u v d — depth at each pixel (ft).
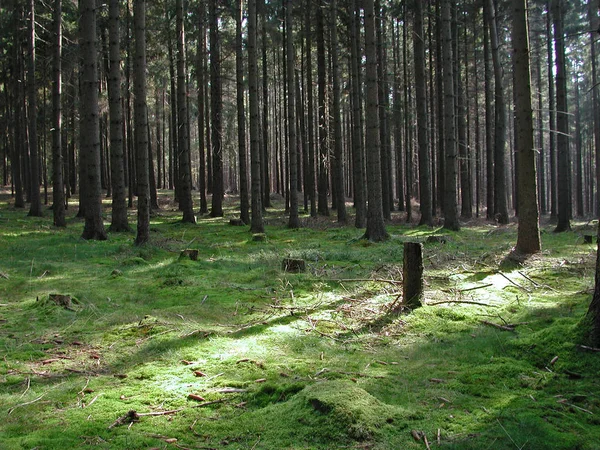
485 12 83.25
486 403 12.57
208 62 93.56
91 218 48.85
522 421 11.36
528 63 35.01
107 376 15.11
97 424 11.73
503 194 75.61
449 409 12.27
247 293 26.12
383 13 84.79
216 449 10.55
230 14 83.97
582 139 158.30
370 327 19.81
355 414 11.19
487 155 87.20
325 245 46.83
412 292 21.77
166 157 184.44
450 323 19.77
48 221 68.64
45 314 21.68
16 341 18.37
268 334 19.02
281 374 14.80
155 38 88.12
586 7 82.07
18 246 42.60
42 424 11.88
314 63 116.16
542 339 16.11
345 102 126.93
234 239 51.98
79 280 29.48
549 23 82.07
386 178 81.10
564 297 23.04
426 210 69.62
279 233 58.65
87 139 48.55
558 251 37.68
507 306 21.80
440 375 14.57
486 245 43.93
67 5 81.35
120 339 18.62
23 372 15.42
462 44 106.01
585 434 10.88
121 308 23.18
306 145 103.65
